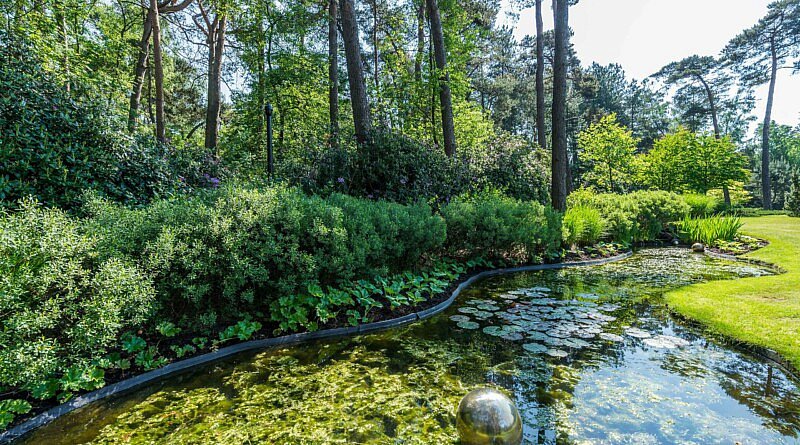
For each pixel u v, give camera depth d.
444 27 11.93
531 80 25.19
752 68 24.73
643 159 20.70
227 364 3.01
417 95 11.52
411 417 2.25
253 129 13.16
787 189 30.41
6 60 4.26
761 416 2.22
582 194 12.18
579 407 2.34
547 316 4.19
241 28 13.10
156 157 5.52
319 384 2.67
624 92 38.25
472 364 2.99
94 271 2.64
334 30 11.20
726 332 3.41
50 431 2.12
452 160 8.19
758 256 7.63
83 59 7.47
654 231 10.94
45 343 2.15
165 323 3.06
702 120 31.92
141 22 13.88
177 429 2.14
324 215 4.05
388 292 4.38
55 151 4.25
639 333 3.61
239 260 3.30
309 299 3.79
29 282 2.17
